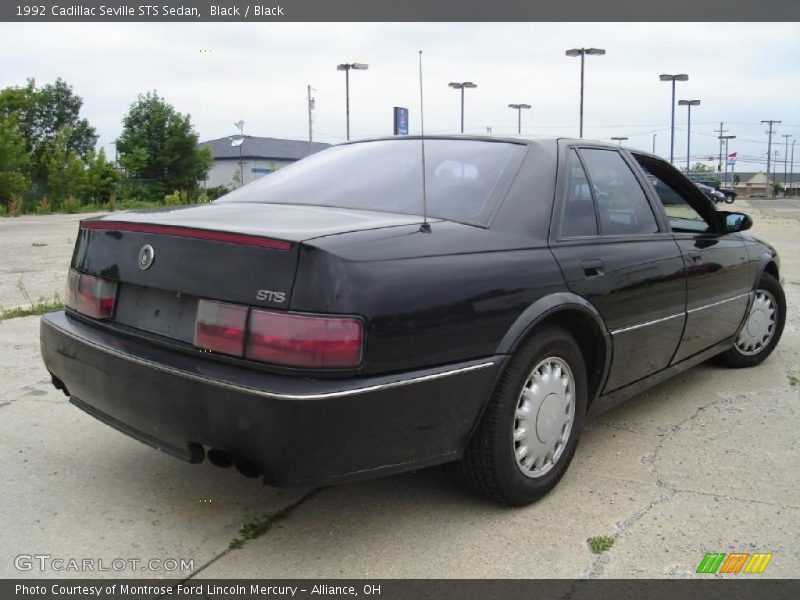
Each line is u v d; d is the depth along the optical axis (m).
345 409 2.29
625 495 3.15
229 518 2.92
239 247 2.43
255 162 81.50
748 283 4.66
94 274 2.95
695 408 4.28
